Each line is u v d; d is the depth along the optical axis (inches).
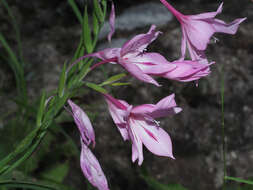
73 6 10.6
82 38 7.9
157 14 21.2
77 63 8.0
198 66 7.5
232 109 18.3
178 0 23.3
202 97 18.1
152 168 17.2
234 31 8.0
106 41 20.2
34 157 15.1
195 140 17.8
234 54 19.0
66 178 16.5
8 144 14.6
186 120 17.9
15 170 13.5
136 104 17.8
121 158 17.4
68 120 15.5
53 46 21.4
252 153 18.1
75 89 7.8
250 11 21.1
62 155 16.5
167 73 7.7
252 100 18.5
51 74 19.9
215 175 17.3
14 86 19.5
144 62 7.9
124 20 21.0
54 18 22.8
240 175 17.3
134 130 8.1
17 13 22.5
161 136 8.1
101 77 18.2
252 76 18.8
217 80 18.2
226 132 18.1
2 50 20.3
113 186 16.7
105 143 17.4
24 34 21.9
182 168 17.3
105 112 17.4
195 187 16.9
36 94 19.0
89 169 7.6
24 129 14.9
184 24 8.3
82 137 7.6
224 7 21.8
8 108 18.0
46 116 7.9
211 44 18.9
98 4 7.7
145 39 7.8
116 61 7.7
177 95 18.1
